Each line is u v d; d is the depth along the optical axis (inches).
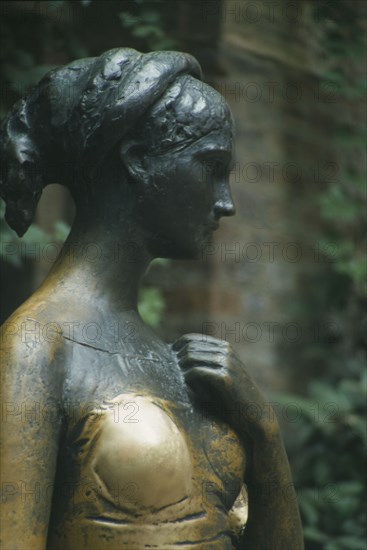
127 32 318.3
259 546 186.7
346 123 424.5
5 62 291.3
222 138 183.9
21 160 184.4
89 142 179.3
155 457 165.3
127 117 177.9
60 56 314.8
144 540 164.1
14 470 161.8
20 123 186.7
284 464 186.4
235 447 179.9
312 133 421.4
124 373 173.2
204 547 169.3
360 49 371.9
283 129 413.7
